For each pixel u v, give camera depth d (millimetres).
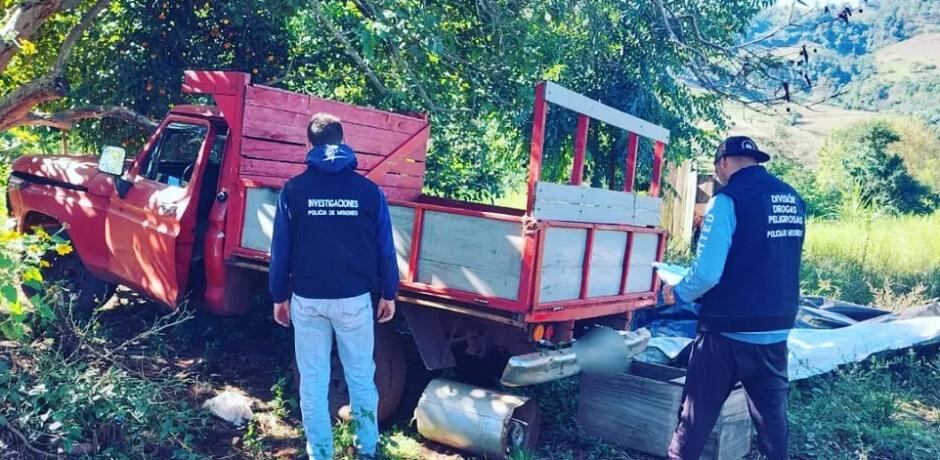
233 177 5199
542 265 4172
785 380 3959
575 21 8562
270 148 5410
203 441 4480
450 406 4551
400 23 6949
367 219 3963
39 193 6562
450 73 8484
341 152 3965
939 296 10609
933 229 15211
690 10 8883
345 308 3918
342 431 4359
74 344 5152
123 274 5902
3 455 3730
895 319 7488
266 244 5016
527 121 8883
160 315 6699
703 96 9797
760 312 3805
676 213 11867
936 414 6094
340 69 9000
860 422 5582
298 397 5000
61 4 5516
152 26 8578
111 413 4070
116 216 5879
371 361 4121
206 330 6297
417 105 8312
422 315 4707
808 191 23359
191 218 5320
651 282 5641
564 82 9656
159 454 4207
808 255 12023
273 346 6219
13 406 3984
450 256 4414
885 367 6703
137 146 8953
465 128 9000
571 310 4535
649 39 9266
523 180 10227
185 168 5711
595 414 5023
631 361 5316
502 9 7922
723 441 4676
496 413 4414
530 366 4285
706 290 3830
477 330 4695
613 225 4930
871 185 23906
